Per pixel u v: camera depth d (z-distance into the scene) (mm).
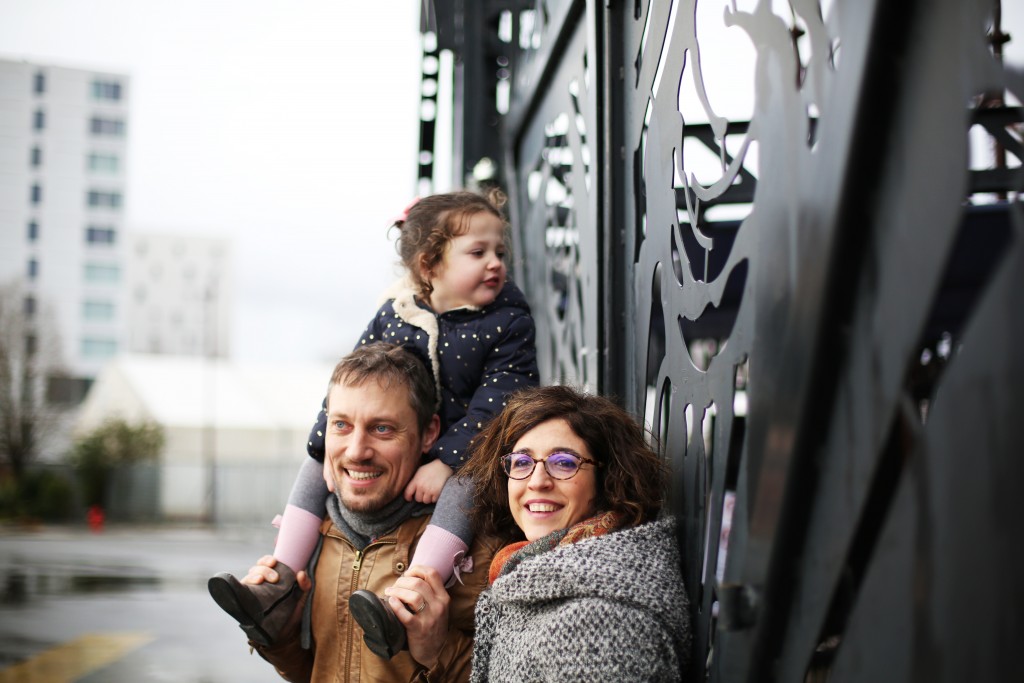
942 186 929
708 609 1631
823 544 1184
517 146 4531
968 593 880
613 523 1767
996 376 838
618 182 2400
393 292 2416
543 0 3555
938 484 916
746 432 1371
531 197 4125
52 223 78188
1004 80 852
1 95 77688
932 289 946
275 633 2133
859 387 1084
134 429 41531
